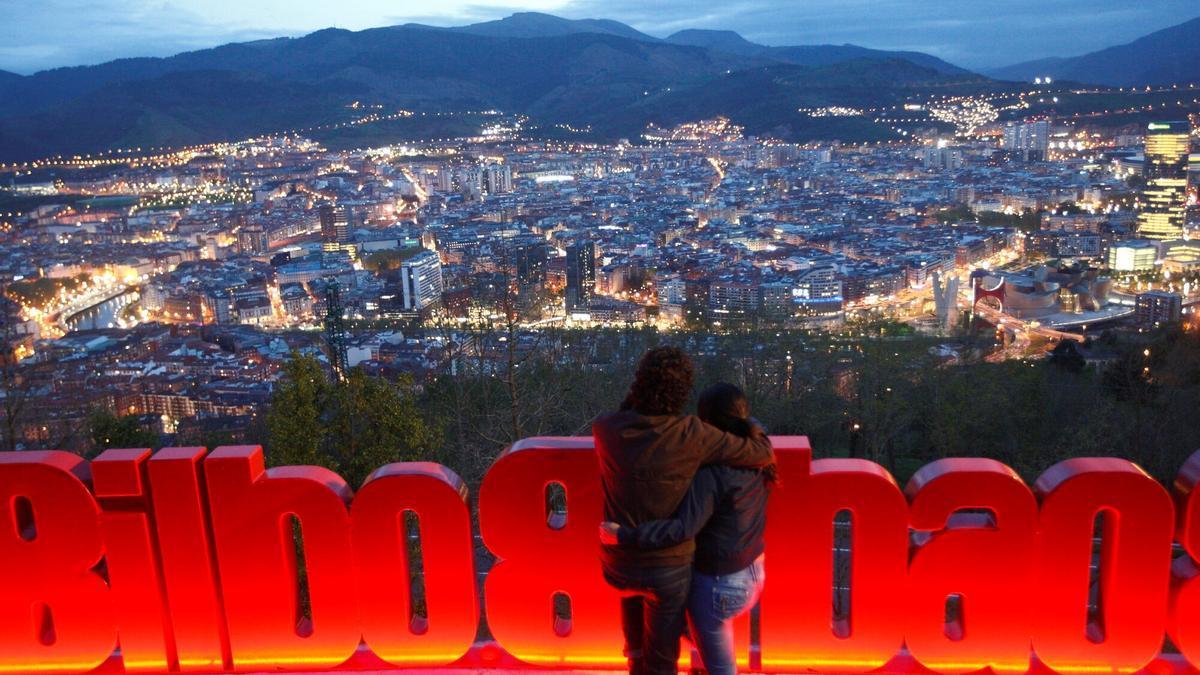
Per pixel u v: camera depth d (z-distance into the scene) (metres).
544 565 5.81
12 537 5.92
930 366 41.47
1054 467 5.84
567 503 5.75
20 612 5.99
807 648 5.80
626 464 4.57
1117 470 5.51
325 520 5.91
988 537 5.59
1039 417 35.34
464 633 5.96
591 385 35.75
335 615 5.98
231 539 5.94
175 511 5.94
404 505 5.82
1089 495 5.54
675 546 4.65
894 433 35.69
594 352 51.34
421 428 21.33
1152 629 5.62
